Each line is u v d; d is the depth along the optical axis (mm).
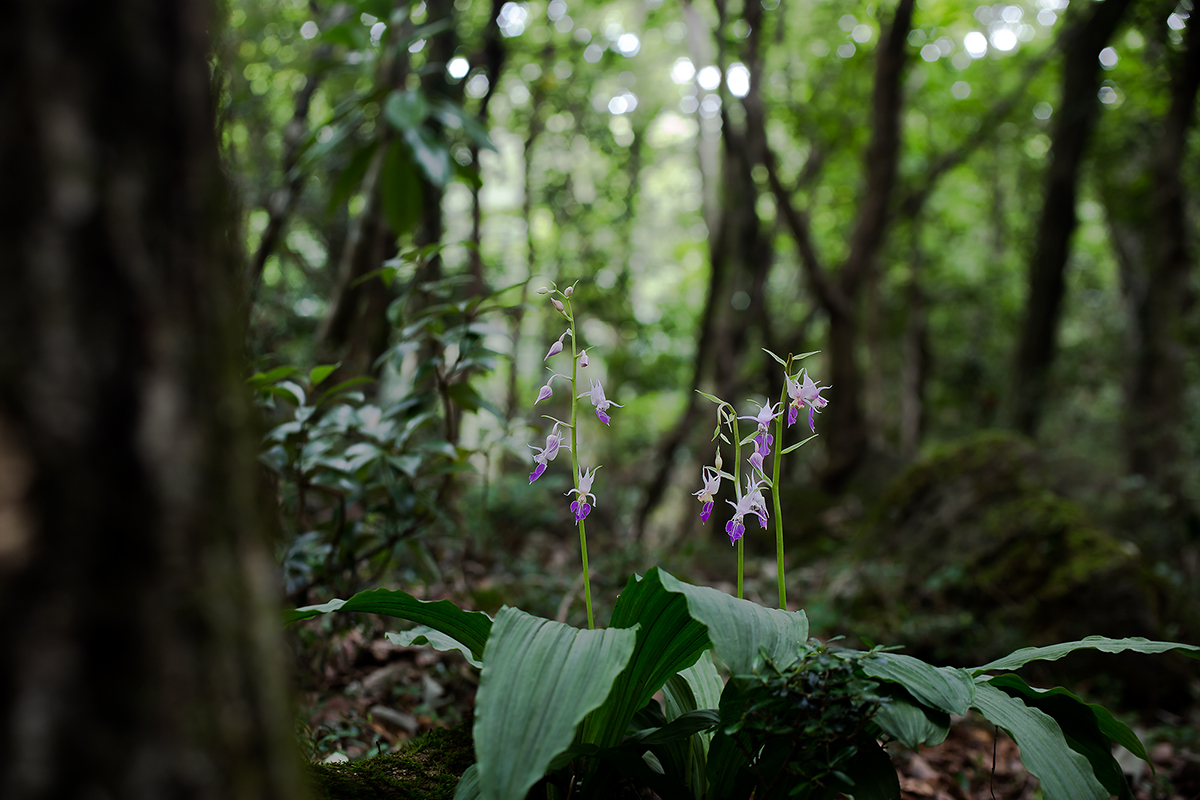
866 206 8352
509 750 1356
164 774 800
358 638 3201
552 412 8953
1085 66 8383
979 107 10391
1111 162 9156
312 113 8312
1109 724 1827
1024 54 11016
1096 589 4129
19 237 777
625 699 1706
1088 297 14688
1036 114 11773
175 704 814
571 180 10234
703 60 9219
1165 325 7164
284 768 944
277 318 6121
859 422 8445
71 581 772
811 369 13898
